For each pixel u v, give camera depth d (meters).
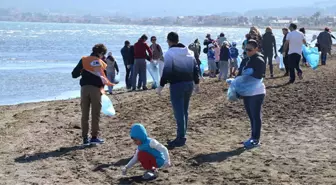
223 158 9.21
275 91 16.80
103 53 10.80
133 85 21.22
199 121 12.64
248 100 9.89
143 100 17.30
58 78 28.56
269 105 14.33
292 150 9.64
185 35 136.75
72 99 19.88
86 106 10.67
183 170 8.60
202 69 23.92
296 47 18.64
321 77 20.61
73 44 71.81
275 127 11.68
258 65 9.73
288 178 7.95
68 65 37.16
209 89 19.19
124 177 8.38
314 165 8.62
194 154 9.52
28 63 38.16
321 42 28.05
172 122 12.86
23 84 25.80
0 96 22.05
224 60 22.61
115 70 21.56
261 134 11.04
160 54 21.22
